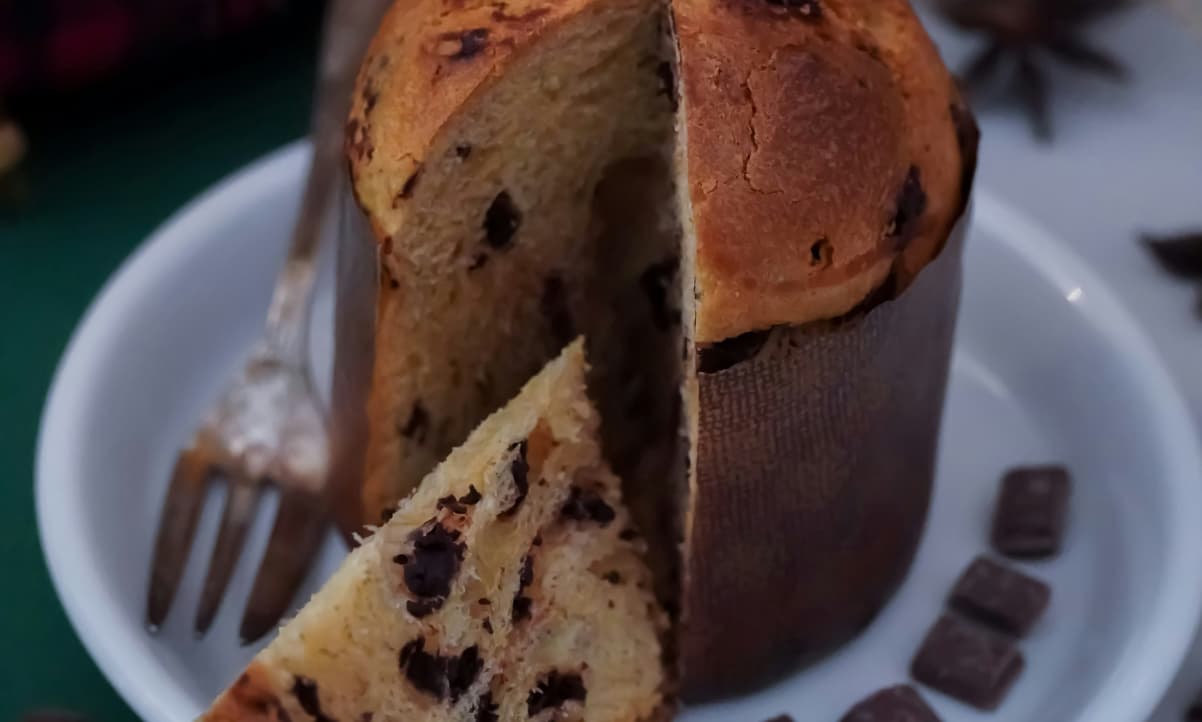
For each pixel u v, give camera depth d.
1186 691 0.29
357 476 0.29
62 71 0.36
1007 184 0.35
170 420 0.32
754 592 0.28
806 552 0.28
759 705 0.29
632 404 0.30
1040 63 0.36
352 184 0.28
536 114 0.28
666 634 0.29
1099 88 0.36
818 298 0.26
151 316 0.31
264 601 0.29
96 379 0.30
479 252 0.28
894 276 0.27
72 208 0.36
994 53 0.36
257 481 0.30
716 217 0.26
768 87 0.26
